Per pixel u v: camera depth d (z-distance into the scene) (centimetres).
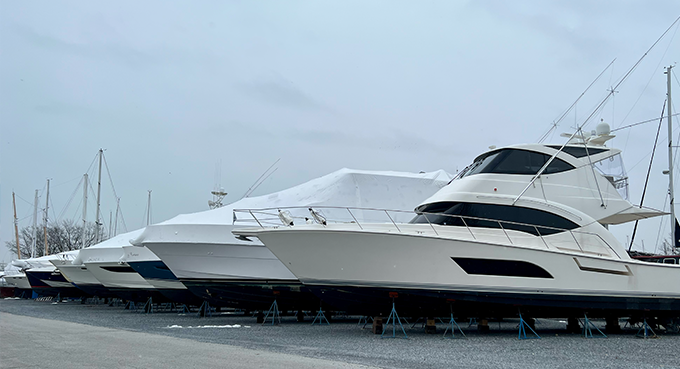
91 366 815
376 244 1266
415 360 941
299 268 1348
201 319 1953
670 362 981
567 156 1479
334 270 1316
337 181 2086
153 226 1800
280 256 1352
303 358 919
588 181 1473
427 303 1314
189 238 1748
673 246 1677
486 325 1475
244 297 1780
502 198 1397
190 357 913
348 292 1330
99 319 1945
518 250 1305
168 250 1769
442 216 1400
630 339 1348
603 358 1017
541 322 1891
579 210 1436
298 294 1775
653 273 1404
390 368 838
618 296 1365
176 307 2667
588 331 1508
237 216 1984
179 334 1361
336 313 2108
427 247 1267
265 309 1836
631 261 1389
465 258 1284
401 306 1331
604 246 1415
